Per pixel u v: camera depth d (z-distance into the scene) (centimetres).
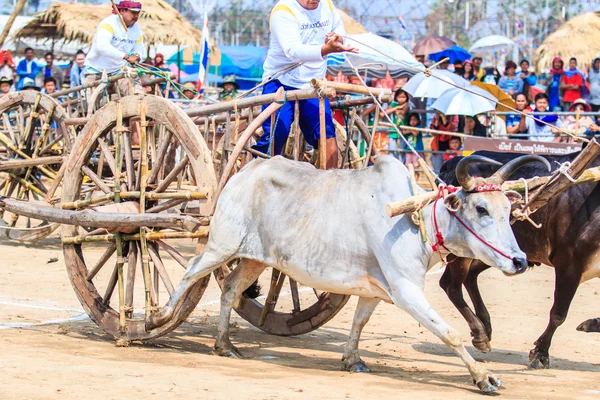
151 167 828
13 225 1191
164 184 750
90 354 700
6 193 1198
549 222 754
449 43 2084
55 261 1228
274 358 727
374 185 655
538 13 2539
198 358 705
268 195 692
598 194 732
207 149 722
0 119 1384
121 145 778
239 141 731
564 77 1870
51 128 1195
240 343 793
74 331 809
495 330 902
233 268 814
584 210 733
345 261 658
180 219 695
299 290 1093
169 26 2130
